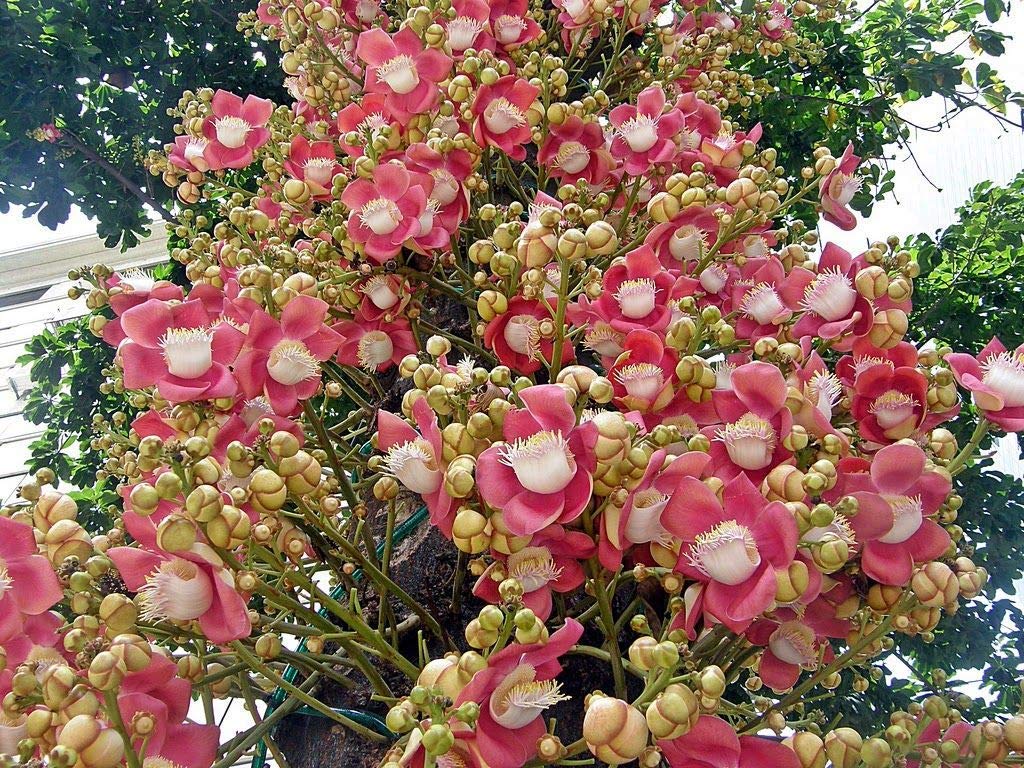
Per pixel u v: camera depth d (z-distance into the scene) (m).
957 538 0.70
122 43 1.73
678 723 0.53
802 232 0.98
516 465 0.60
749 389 0.66
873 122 1.94
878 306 0.76
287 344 0.75
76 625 0.62
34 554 0.63
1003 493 1.49
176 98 1.81
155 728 0.58
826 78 1.86
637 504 0.64
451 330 1.13
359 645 0.72
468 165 0.94
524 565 0.65
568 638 0.55
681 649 0.59
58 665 0.57
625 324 0.77
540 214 0.76
